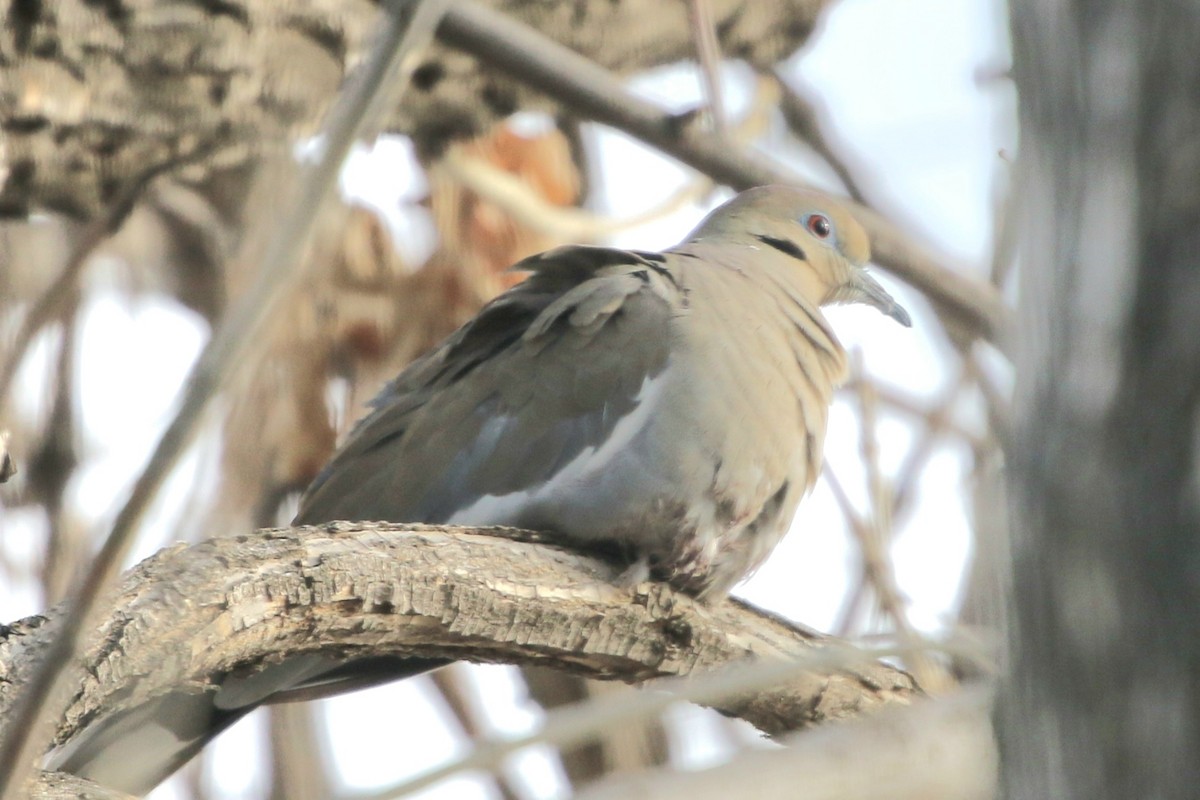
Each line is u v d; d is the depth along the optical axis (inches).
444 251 528.7
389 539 313.4
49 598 515.5
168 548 289.7
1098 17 139.9
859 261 514.0
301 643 303.9
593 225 525.7
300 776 508.7
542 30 525.3
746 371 411.8
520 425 421.1
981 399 316.8
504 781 540.4
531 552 335.9
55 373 541.6
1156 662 133.7
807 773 184.7
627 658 350.9
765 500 416.5
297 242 185.8
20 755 191.6
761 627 361.4
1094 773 136.1
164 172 486.0
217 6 451.5
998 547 155.9
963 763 192.7
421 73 496.7
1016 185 151.1
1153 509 134.6
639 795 173.5
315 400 510.3
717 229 508.1
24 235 566.6
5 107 439.5
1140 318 136.3
